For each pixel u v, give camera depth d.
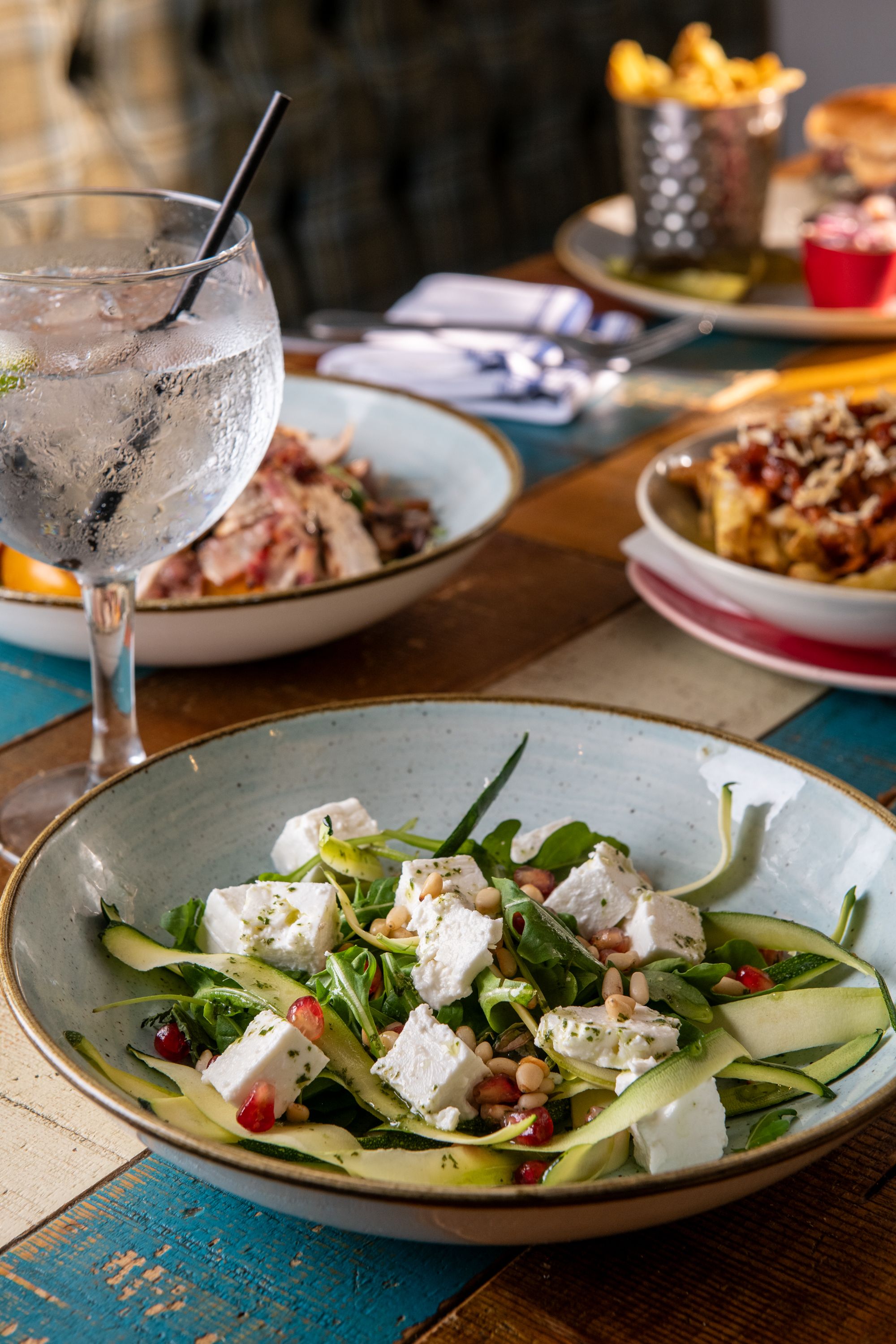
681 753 0.79
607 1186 0.60
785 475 0.96
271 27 2.09
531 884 0.74
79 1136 0.69
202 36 2.05
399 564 0.88
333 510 0.97
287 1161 0.64
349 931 0.72
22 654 0.94
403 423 1.07
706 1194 0.61
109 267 0.84
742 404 1.29
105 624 0.81
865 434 0.98
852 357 1.41
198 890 0.75
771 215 1.80
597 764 0.79
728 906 0.75
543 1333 0.63
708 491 0.99
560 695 0.91
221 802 0.77
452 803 0.79
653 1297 0.64
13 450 0.73
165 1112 0.65
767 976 0.71
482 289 1.51
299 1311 0.64
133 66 1.98
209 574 0.95
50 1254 0.65
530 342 1.33
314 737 0.79
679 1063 0.66
